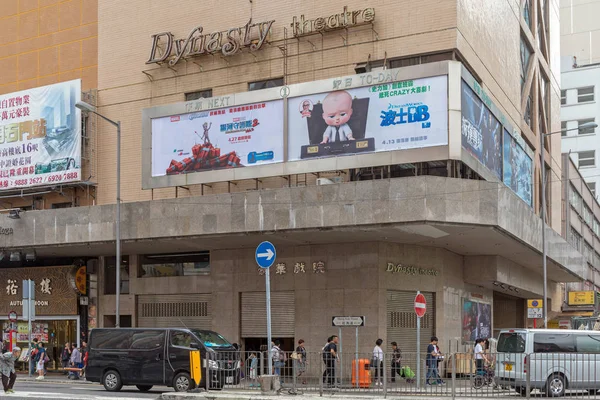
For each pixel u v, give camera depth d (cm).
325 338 2931
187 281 3281
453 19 2836
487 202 2566
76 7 3712
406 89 2675
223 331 3147
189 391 1841
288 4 3106
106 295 3512
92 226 3053
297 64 3059
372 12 2930
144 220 2923
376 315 2862
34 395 1906
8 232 3234
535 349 2075
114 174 3444
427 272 3059
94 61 3625
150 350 2214
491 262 3344
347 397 1725
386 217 2519
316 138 2794
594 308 5400
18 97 3619
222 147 2959
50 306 3584
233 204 2750
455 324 3231
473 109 2786
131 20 3478
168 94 3341
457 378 1797
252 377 1873
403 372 1800
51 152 3509
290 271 3036
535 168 4353
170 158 3058
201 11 3300
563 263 3956
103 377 2267
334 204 2589
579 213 6525
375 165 2684
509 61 3762
